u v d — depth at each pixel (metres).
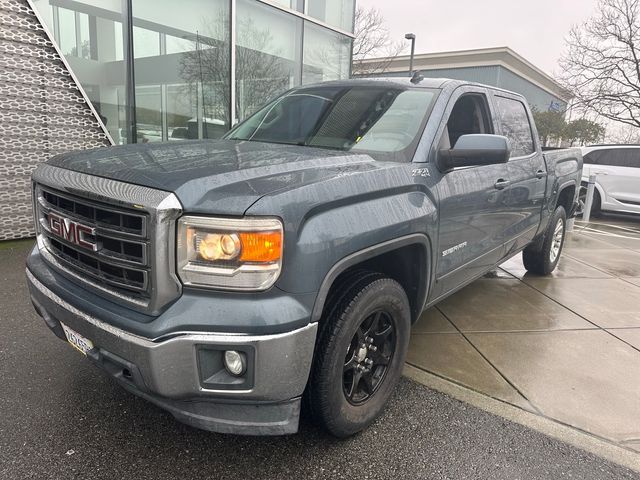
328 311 2.31
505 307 4.79
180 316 1.89
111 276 2.11
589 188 10.90
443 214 2.94
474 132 3.72
